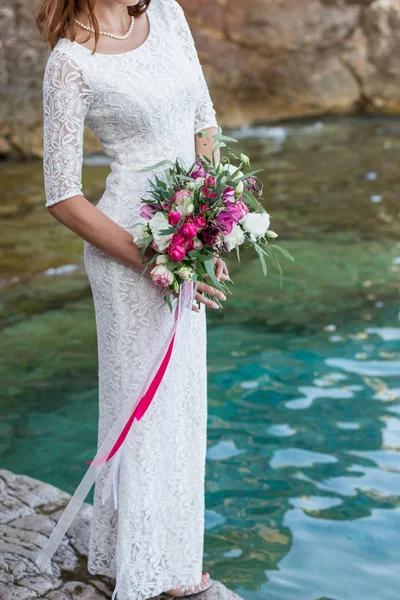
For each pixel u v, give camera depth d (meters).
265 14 12.48
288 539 3.07
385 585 2.80
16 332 5.00
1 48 9.38
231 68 12.60
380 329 4.97
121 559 2.53
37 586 2.63
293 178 9.11
